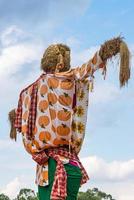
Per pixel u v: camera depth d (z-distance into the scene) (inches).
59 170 254.4
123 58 243.6
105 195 1577.3
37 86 271.1
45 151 262.4
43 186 261.6
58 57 269.0
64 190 252.5
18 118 283.3
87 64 253.6
